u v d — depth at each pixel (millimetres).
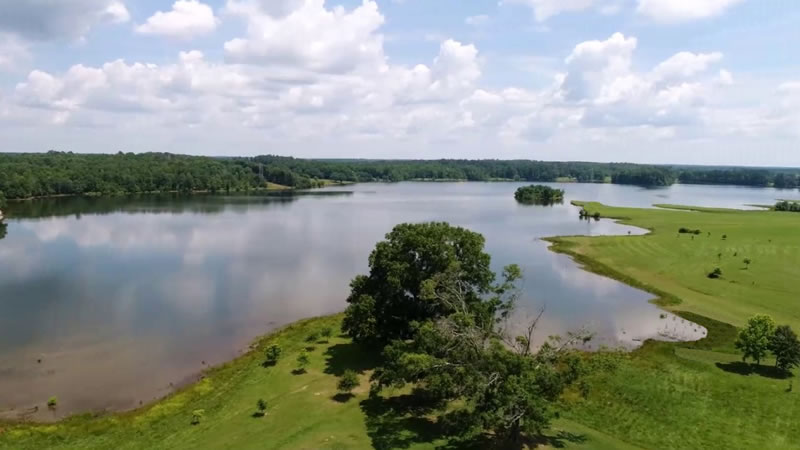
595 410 33250
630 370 39500
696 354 43344
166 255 80375
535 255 85000
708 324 51750
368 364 39969
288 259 78812
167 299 57531
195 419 31688
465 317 30344
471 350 28359
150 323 50000
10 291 59719
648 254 82500
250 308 54906
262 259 78500
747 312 55062
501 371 26562
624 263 77750
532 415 25953
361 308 40750
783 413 32562
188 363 41375
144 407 34094
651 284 66625
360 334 40438
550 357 29094
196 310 54000
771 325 39812
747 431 30578
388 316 42062
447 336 29000
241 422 30859
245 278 67125
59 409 34062
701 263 75250
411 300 42969
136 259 77312
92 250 83688
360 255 82438
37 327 48406
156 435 30250
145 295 58875
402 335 41781
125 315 52062
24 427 31344
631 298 61062
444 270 40812
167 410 33250
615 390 36000
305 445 27812
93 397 35719
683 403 34062
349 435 29016
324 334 46312
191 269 71500
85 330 47875
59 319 50625
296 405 32844
